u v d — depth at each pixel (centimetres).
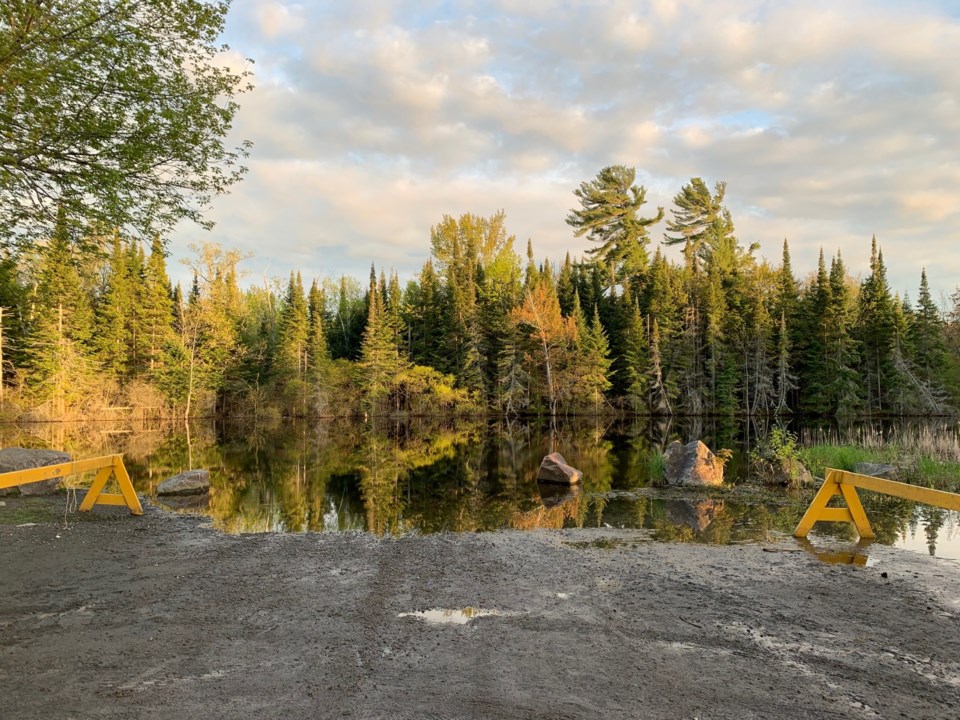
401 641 468
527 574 661
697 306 5500
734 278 5844
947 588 616
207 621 513
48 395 3959
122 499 1077
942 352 4716
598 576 654
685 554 759
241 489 1482
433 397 5266
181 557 739
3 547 792
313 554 755
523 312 5188
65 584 624
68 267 1383
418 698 375
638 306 5675
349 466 2022
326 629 494
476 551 772
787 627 506
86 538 849
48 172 1048
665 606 556
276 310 6825
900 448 1905
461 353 5528
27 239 1166
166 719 349
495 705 367
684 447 1577
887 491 752
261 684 394
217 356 4881
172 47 1110
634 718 353
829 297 4897
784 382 5150
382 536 909
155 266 4781
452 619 520
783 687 396
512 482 1602
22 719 348
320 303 6431
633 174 7169
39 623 509
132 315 4825
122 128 1075
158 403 4541
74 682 397
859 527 859
